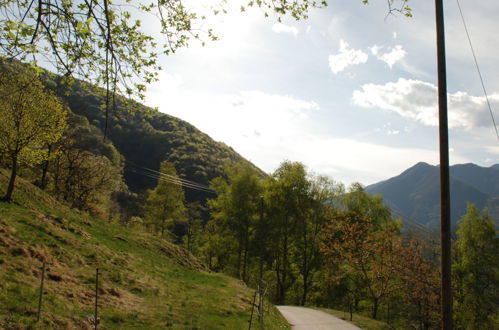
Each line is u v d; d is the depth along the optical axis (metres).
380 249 34.44
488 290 40.09
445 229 10.09
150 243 32.97
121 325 13.64
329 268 45.22
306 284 48.03
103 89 6.23
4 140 23.83
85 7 5.34
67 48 5.52
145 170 113.25
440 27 10.71
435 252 40.78
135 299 17.48
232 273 52.81
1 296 11.85
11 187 24.14
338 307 48.00
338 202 49.38
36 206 26.44
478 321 38.97
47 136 25.39
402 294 38.31
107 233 30.14
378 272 34.09
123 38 6.62
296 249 51.06
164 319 15.60
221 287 27.23
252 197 52.09
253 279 52.25
